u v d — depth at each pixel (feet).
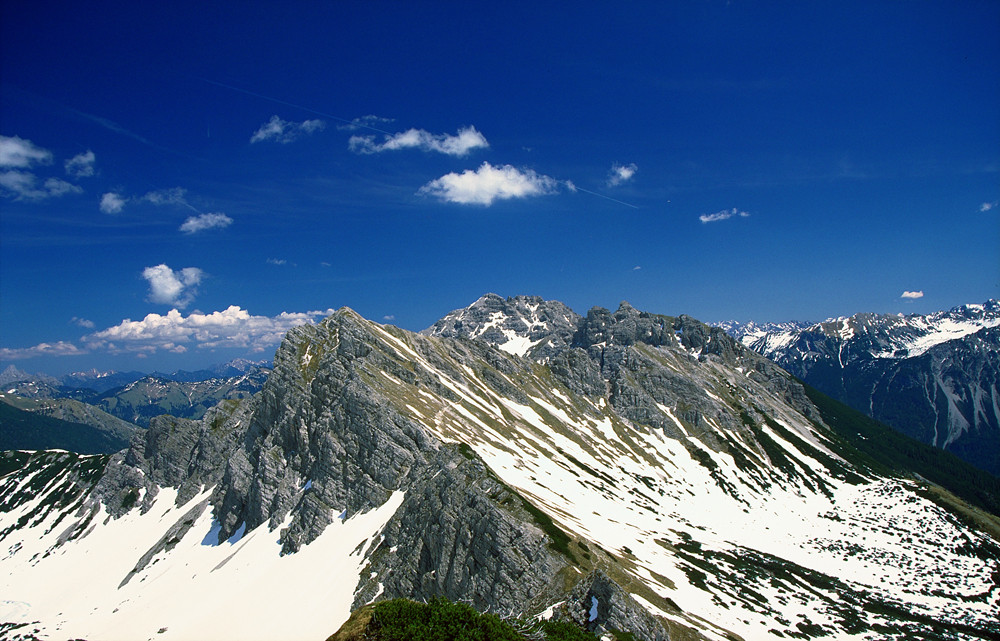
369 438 429.38
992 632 354.95
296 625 300.40
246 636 299.79
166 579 433.48
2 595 518.37
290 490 454.81
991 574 474.49
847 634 314.96
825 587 400.26
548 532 292.61
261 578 364.17
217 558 432.25
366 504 397.19
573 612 238.48
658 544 400.88
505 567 275.80
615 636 221.46
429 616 140.46
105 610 417.28
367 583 317.22
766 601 337.11
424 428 442.91
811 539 545.85
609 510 465.47
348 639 134.10
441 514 317.83
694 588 318.45
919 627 348.38
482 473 347.97
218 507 516.32
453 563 297.74
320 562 355.77
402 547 328.08
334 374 503.20
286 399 536.01
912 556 513.45
